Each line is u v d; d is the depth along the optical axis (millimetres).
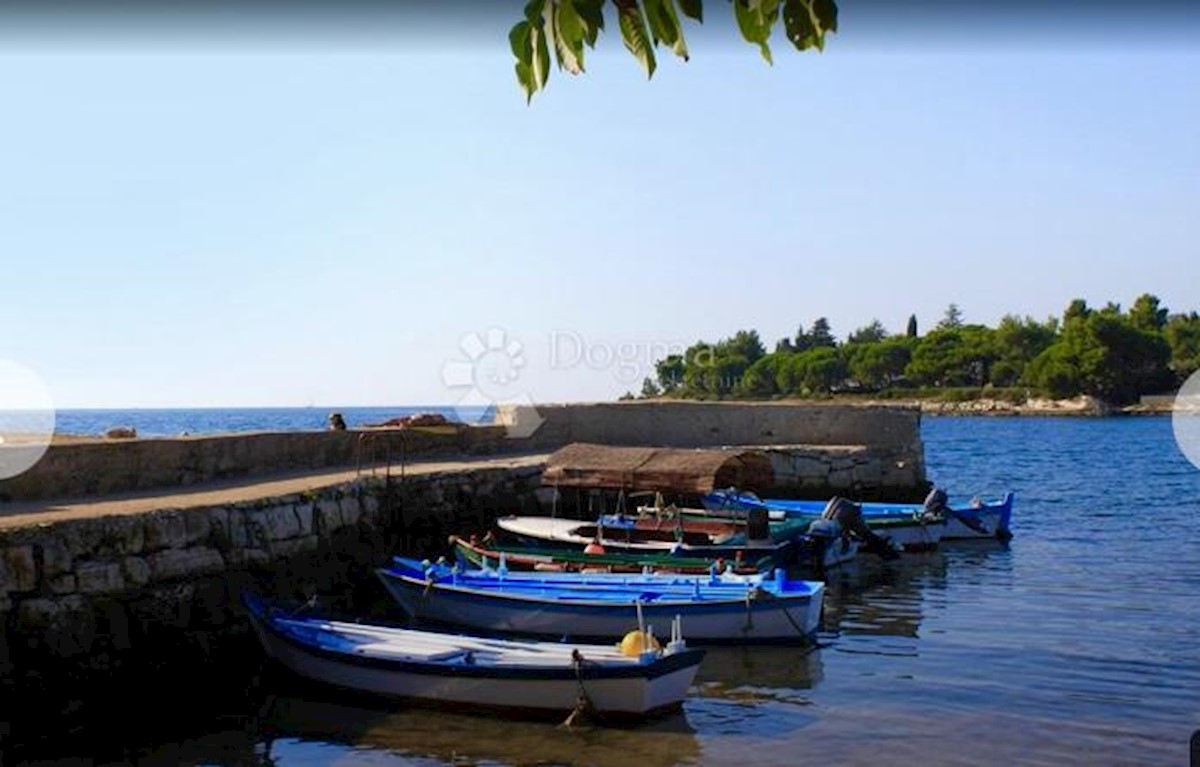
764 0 2941
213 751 13898
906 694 16547
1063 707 15875
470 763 13508
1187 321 110750
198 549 17531
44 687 14430
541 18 3084
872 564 29188
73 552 15250
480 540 25438
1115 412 120500
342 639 16562
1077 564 29000
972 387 143250
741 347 144500
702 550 24578
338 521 22125
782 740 14383
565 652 15727
